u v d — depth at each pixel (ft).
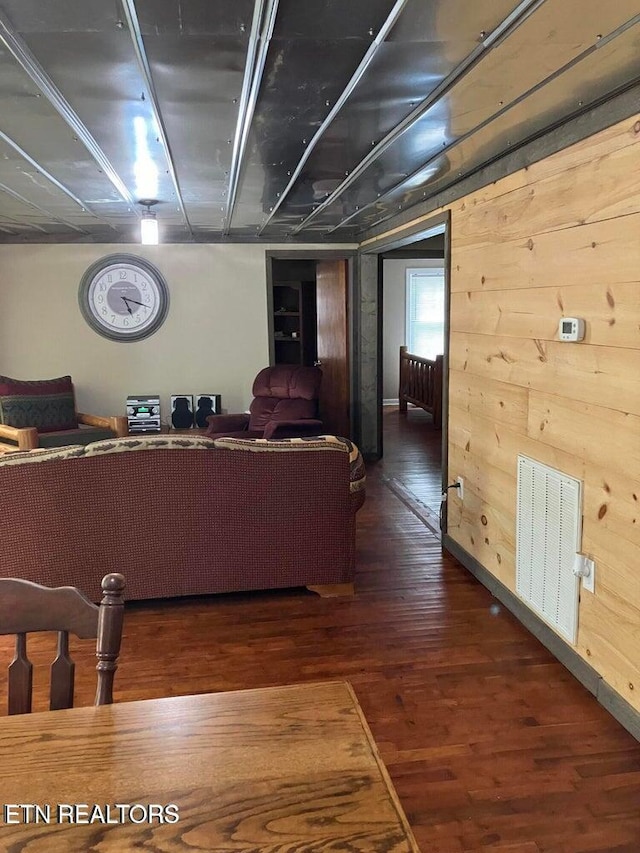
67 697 4.06
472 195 10.89
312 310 26.35
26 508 9.45
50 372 19.38
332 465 10.33
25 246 18.76
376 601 10.66
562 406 8.35
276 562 10.49
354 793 3.00
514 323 9.58
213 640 9.48
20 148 9.23
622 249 6.99
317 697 3.72
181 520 10.03
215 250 19.52
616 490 7.30
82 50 5.91
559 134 8.10
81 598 4.05
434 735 7.23
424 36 5.58
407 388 29.43
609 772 6.64
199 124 8.14
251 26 5.44
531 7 5.01
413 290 31.37
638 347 6.81
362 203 13.80
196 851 2.69
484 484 11.00
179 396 19.56
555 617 8.73
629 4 4.96
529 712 7.63
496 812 6.12
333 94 7.02
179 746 3.31
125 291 19.31
